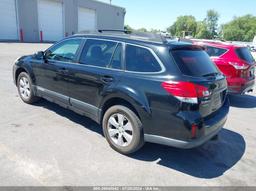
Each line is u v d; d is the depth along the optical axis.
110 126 3.74
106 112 3.72
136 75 3.38
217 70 3.80
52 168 3.15
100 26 37.56
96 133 4.27
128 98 3.38
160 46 3.29
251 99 7.68
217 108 3.60
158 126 3.22
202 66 3.43
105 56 3.87
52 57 4.75
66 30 30.64
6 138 3.83
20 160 3.26
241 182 3.16
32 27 25.88
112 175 3.11
